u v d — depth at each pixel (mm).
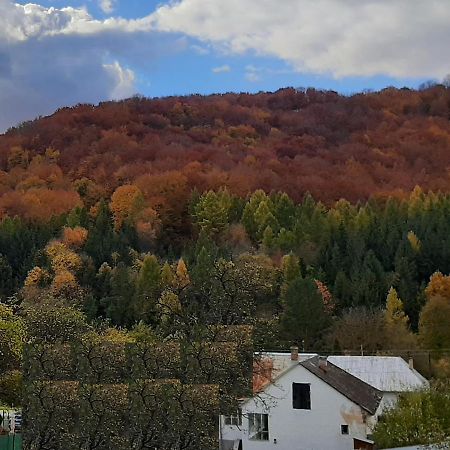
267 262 77688
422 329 66562
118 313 72438
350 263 80750
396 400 44656
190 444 32375
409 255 79062
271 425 42875
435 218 87000
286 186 109375
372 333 66375
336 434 42062
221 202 100250
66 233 91062
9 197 104750
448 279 72188
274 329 43000
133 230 94688
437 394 39062
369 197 103250
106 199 106812
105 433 32031
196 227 99500
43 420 32219
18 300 66062
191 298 40906
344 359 51969
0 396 36656
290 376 42969
